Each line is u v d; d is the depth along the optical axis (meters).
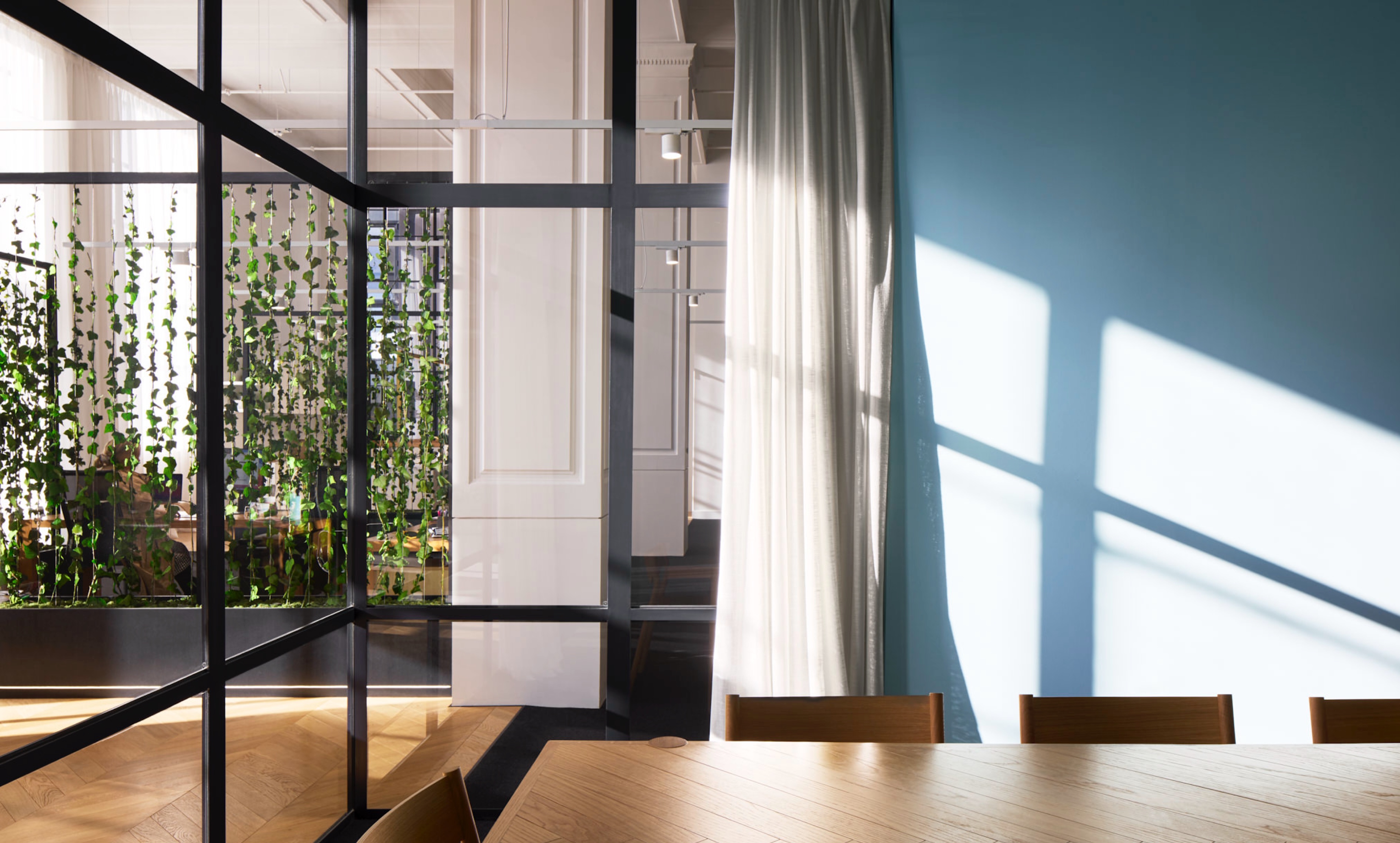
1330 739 2.15
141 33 2.23
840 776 1.81
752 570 3.20
